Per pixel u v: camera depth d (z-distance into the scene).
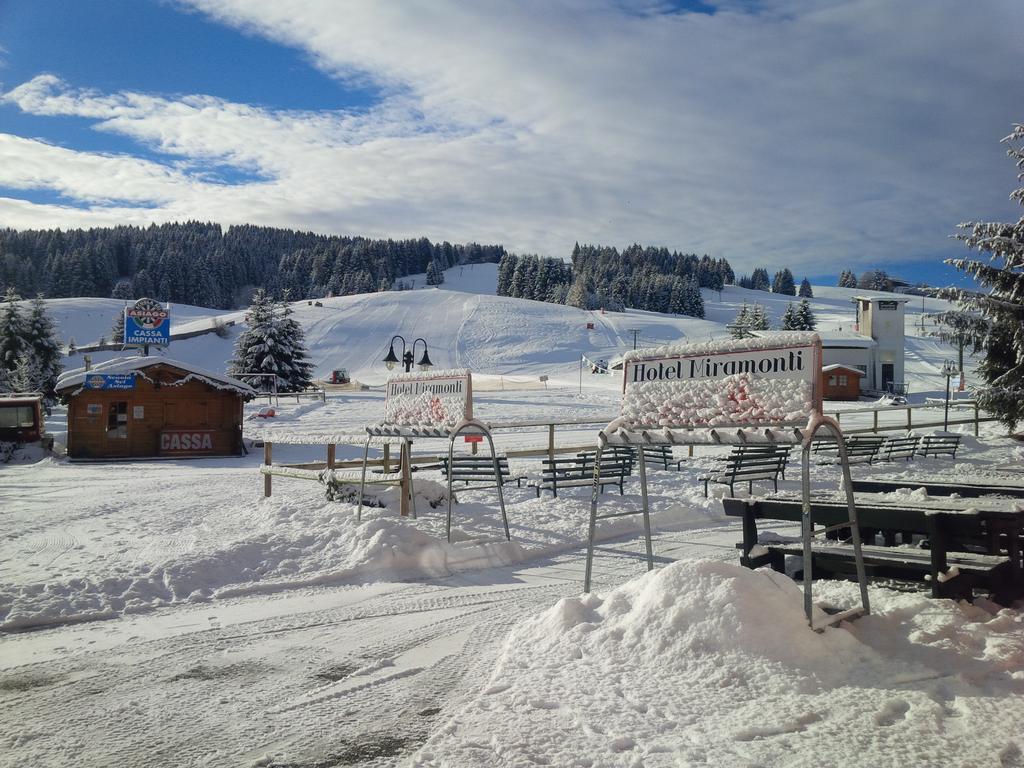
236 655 5.95
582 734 4.05
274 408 43.72
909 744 3.75
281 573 8.62
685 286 180.00
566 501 12.73
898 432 28.95
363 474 11.07
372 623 6.79
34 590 7.68
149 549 9.84
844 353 67.19
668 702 4.38
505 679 4.94
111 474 23.42
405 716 4.63
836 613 5.55
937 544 5.91
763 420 5.65
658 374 6.52
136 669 5.65
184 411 30.27
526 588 7.98
